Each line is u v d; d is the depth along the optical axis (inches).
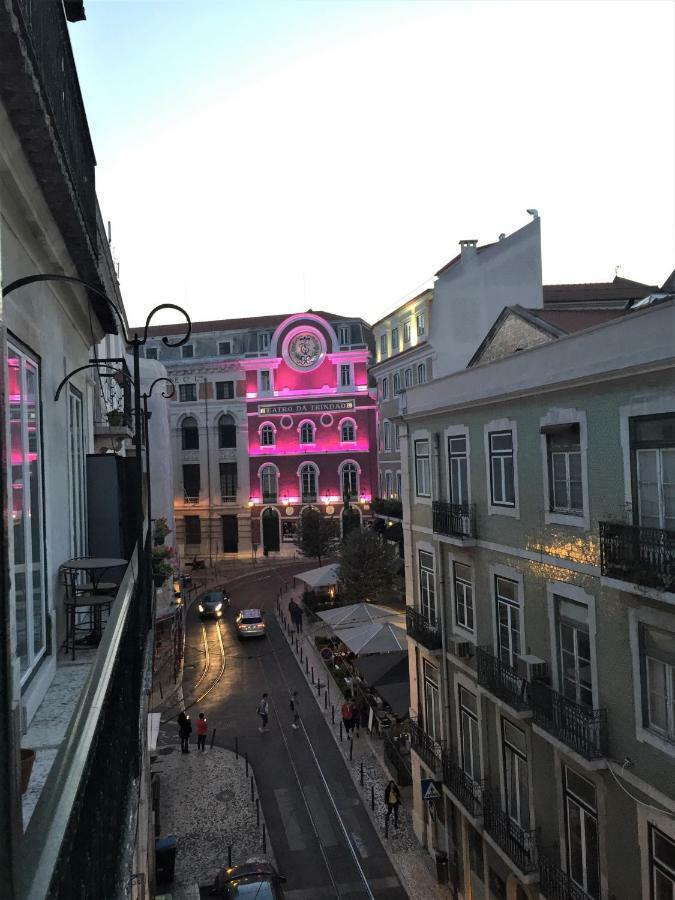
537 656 442.9
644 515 348.5
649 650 345.4
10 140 141.1
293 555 2004.2
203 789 738.2
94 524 302.8
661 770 330.6
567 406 408.8
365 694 914.1
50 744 159.5
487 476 511.5
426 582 638.5
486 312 920.9
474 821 503.2
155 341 2122.3
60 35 181.2
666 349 327.0
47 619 206.4
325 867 599.2
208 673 1112.2
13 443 170.2
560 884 402.9
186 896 553.0
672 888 324.5
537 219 884.6
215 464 2052.2
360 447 1951.3
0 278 58.3
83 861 81.1
